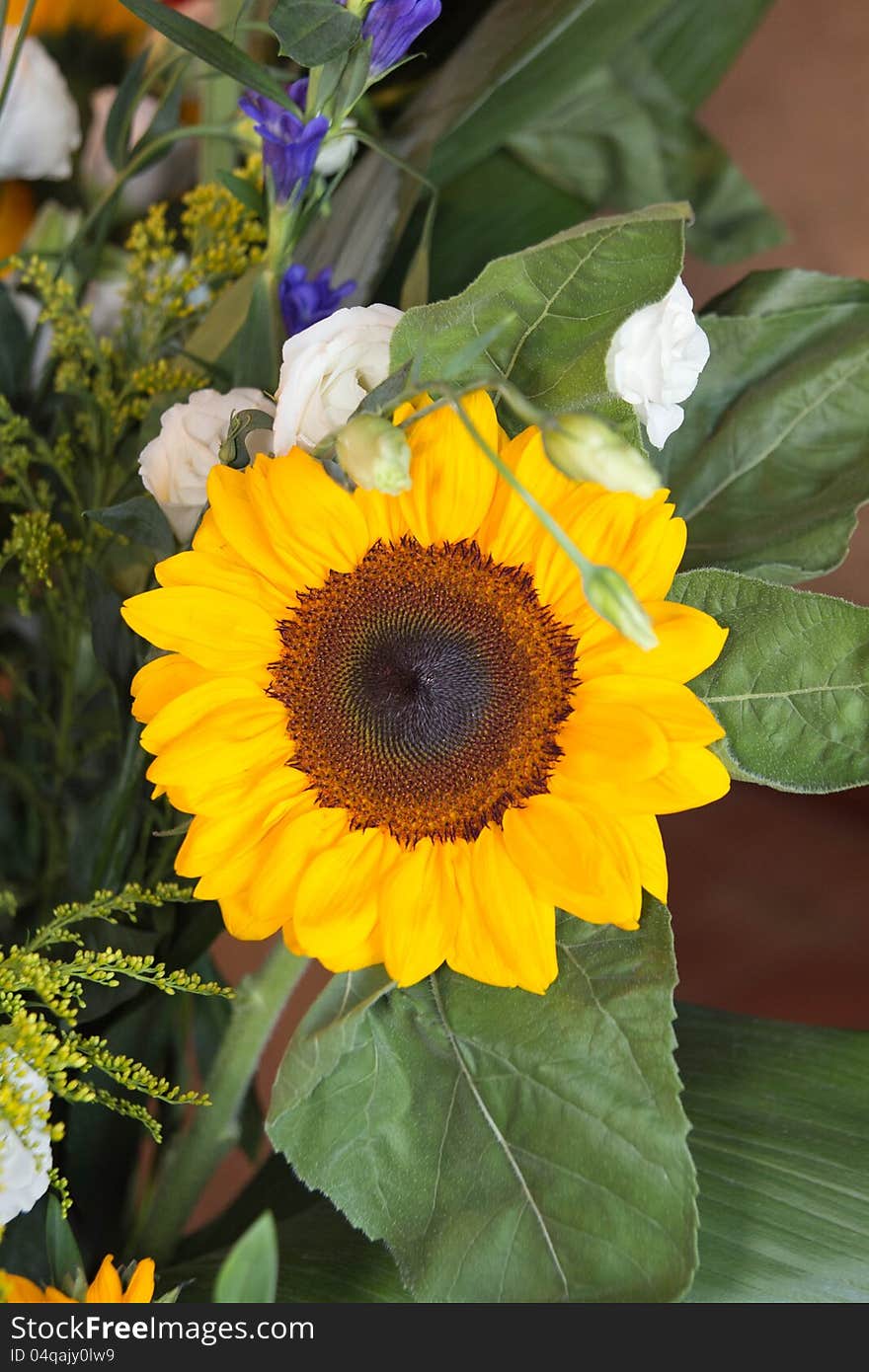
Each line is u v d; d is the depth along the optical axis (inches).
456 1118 21.6
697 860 45.0
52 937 22.2
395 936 21.0
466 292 20.7
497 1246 21.2
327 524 20.9
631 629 18.5
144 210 30.7
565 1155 21.1
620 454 18.7
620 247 20.4
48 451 25.8
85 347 26.2
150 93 30.6
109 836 24.6
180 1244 26.7
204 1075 28.8
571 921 21.7
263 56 29.5
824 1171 23.2
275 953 23.2
